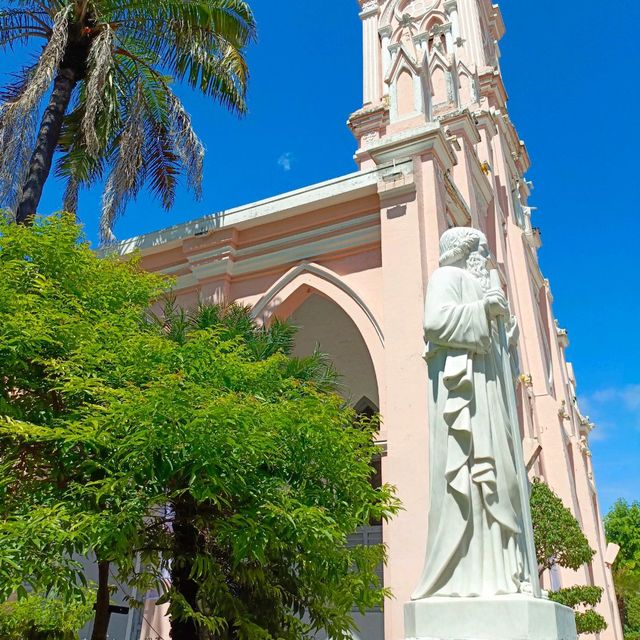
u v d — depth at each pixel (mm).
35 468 6953
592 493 25812
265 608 7375
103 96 13086
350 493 7129
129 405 5781
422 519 9422
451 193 13203
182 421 5844
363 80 25359
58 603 9969
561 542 11773
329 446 6707
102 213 12984
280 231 13742
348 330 16859
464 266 4660
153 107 14617
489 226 19703
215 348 7219
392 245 11789
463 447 3891
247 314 10281
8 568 5102
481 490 3783
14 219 10164
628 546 45062
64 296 7273
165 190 14945
